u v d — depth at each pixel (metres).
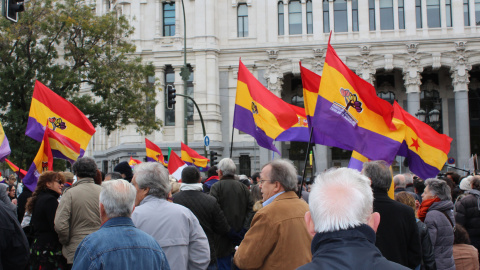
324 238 3.21
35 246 8.12
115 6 49.50
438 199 8.53
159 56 47.16
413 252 6.46
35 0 30.52
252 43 47.12
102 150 55.69
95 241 4.49
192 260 6.21
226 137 47.19
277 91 46.38
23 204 10.95
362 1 46.22
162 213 6.03
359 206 3.23
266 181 5.99
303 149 47.62
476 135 48.81
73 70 31.06
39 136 12.62
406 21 45.47
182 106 46.84
